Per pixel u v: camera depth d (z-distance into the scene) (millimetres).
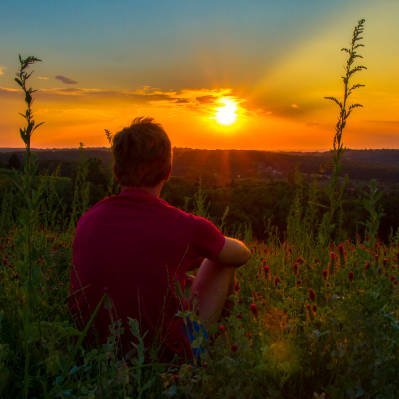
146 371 1945
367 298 2184
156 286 2367
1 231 3955
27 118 1665
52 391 1664
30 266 1765
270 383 1811
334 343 2033
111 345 1816
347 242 3947
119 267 2369
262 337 1936
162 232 2432
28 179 1721
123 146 2523
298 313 2275
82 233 2527
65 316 2473
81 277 2428
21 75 1630
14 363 1960
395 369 1836
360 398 1801
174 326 2344
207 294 2682
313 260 3227
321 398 1604
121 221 2459
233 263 2658
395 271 2980
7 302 2410
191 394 1715
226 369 1771
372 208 3064
